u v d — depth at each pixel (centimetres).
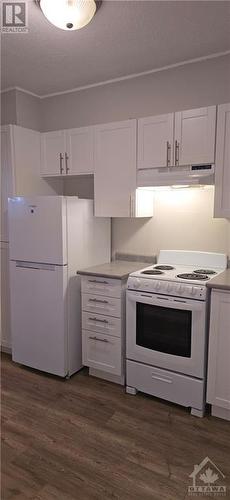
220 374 207
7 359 303
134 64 267
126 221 309
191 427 205
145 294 226
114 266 282
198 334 209
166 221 288
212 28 214
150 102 283
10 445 189
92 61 261
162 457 180
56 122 337
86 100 315
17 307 279
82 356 268
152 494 157
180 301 212
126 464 175
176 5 189
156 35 222
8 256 294
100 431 201
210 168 228
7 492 158
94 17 199
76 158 290
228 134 219
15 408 225
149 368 231
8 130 279
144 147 253
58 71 279
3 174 287
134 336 235
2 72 280
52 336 261
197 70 259
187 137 234
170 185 241
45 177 315
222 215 227
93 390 248
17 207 266
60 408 225
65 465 175
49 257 254
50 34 218
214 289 203
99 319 253
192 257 271
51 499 155
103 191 278
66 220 249
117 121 289
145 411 222
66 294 255
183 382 218
